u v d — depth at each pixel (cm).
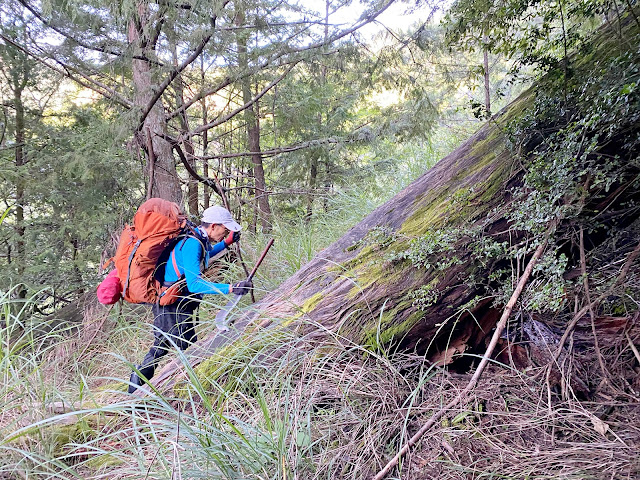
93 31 434
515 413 201
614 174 185
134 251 266
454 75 622
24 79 609
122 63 448
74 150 598
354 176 824
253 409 216
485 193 253
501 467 174
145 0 367
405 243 271
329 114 855
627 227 229
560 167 194
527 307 212
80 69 512
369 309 260
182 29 397
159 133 532
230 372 246
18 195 649
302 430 201
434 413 212
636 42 199
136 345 384
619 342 219
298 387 225
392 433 205
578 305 234
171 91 592
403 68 584
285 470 173
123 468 193
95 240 651
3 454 202
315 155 764
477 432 197
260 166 793
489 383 227
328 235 547
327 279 290
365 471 185
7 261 670
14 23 519
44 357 333
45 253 605
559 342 224
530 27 243
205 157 600
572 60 234
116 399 272
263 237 584
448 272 247
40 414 236
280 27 495
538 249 206
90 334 392
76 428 231
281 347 252
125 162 591
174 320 279
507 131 244
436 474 179
